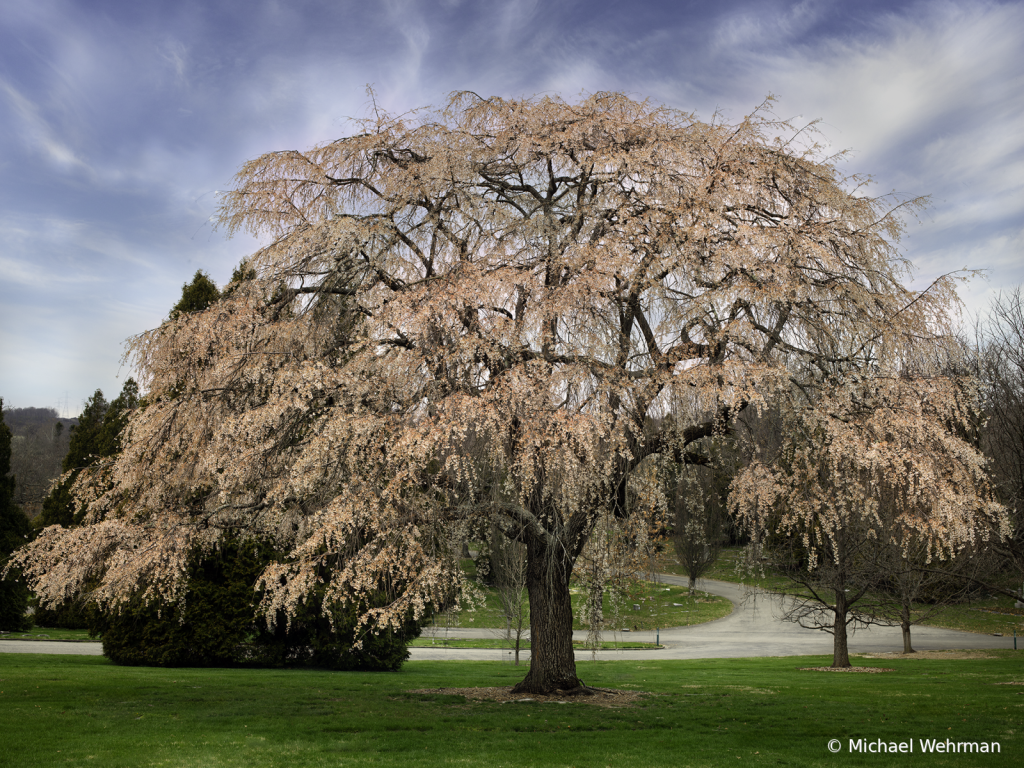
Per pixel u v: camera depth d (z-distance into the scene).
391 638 17.33
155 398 9.54
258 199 9.69
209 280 22.75
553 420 8.10
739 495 9.08
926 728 9.83
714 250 8.93
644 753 8.04
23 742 7.91
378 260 9.79
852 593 22.36
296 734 8.71
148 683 12.67
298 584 8.12
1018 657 21.56
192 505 9.51
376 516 8.20
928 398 8.65
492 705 10.98
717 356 9.21
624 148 9.89
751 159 9.67
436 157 9.44
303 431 9.10
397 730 9.10
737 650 26.06
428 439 7.72
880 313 9.20
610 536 10.09
